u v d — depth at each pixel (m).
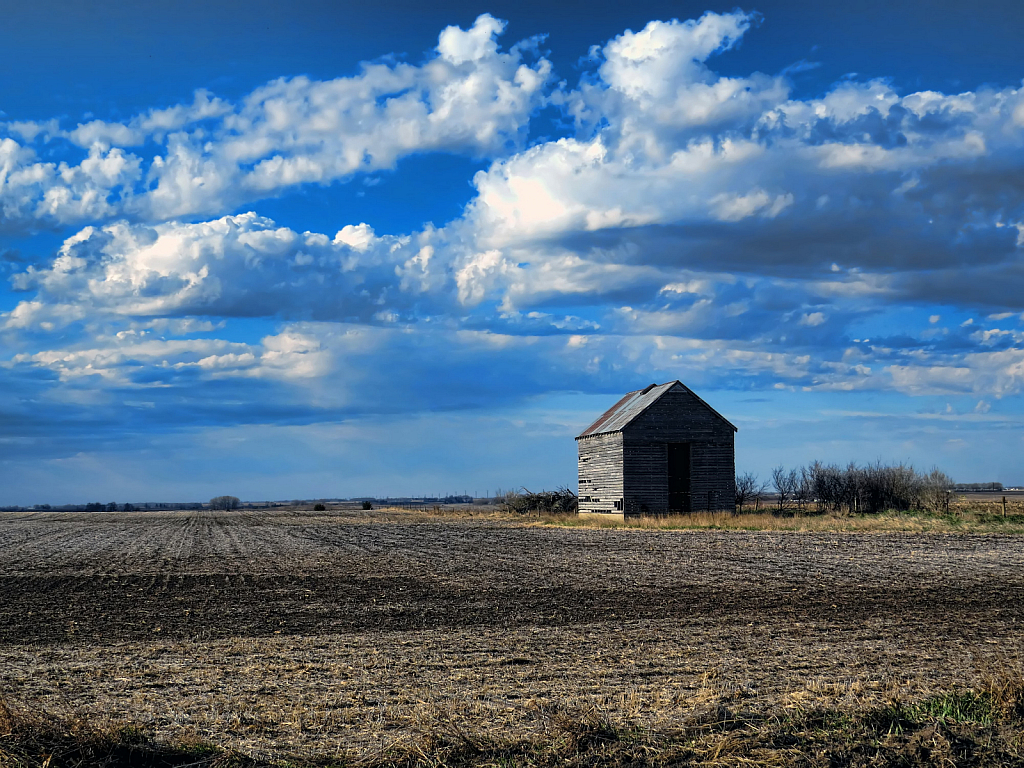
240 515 99.75
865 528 45.09
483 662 13.69
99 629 17.28
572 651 14.55
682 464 57.31
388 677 12.59
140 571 28.53
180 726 9.73
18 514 111.25
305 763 8.37
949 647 14.75
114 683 12.25
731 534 42.50
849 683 11.73
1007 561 28.80
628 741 8.71
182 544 42.41
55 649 15.13
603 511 59.75
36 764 7.75
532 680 12.35
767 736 8.77
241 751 8.68
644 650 14.60
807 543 36.41
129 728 8.73
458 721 9.84
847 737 8.70
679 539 39.69
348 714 10.28
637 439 56.59
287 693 11.55
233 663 13.73
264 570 28.58
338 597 21.86
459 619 18.22
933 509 58.16
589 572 26.66
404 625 17.53
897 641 15.31
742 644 15.07
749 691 11.12
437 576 26.19
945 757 8.19
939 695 10.38
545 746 8.69
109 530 59.00
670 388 57.22
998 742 8.58
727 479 57.41
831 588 22.44
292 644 15.44
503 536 44.81
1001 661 13.03
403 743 8.83
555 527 53.25
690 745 8.62
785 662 13.52
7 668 13.38
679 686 11.88
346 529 57.03
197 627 17.48
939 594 21.27
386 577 26.11
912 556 30.59
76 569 29.31
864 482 61.78
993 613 18.44
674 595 21.36
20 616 19.00
